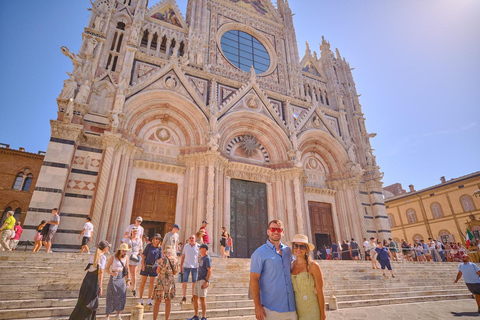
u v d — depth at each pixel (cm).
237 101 2439
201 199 1936
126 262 719
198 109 2200
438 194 4394
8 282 823
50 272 910
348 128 3070
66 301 764
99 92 1958
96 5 2194
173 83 2200
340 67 3444
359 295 1105
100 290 641
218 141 2208
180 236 1889
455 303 1097
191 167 2058
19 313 678
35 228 1453
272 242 455
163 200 1981
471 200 3994
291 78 2997
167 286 711
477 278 930
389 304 1071
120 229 1733
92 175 1711
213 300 923
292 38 3300
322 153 2836
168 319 728
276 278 419
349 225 2555
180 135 2209
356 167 2659
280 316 399
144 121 2117
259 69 3022
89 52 1975
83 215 1614
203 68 2470
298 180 2362
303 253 443
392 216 5012
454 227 4119
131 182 1895
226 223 2122
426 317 845
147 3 2577
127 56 2108
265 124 2511
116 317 707
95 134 1797
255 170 2381
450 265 1850
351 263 1573
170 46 2567
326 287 1170
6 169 3089
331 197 2681
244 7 3244
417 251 2339
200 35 2636
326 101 3212
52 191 1541
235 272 1180
